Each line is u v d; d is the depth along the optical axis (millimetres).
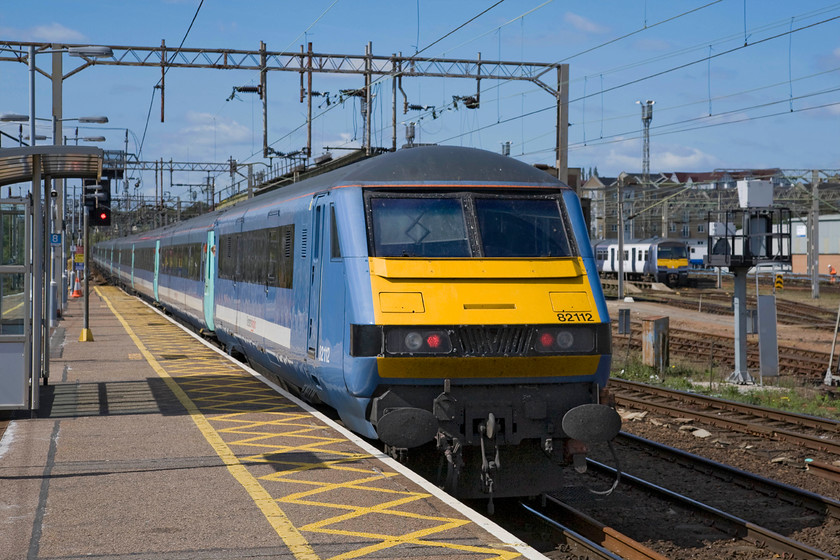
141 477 8094
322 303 9906
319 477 8117
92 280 78000
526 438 8945
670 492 9625
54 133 28172
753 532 8375
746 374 19031
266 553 6070
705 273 76000
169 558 5965
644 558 7543
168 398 12641
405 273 8742
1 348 10945
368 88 28391
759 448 12328
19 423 10719
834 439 12727
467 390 8727
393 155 9891
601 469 10922
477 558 5992
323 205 10156
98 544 6238
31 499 7371
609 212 91188
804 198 53969
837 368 20266
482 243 9148
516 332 8664
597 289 9125
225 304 18000
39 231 11156
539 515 8758
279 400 12461
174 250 30125
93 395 12922
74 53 21984
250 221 15469
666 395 16672
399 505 7230
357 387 8656
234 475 8172
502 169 9766
